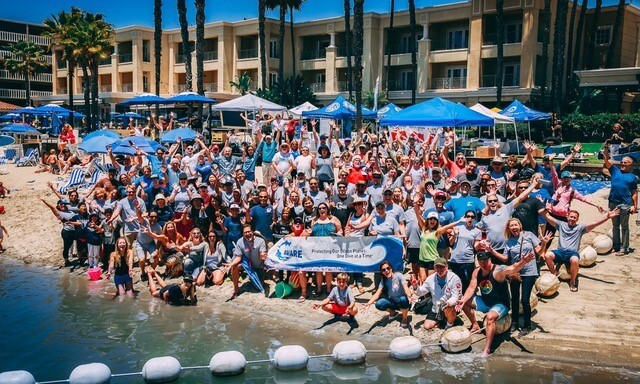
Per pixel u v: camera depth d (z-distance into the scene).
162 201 15.16
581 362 9.66
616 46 42.47
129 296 13.95
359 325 11.62
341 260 12.62
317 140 21.47
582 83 36.81
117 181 17.20
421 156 16.81
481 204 12.30
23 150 32.50
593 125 32.50
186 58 36.03
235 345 10.94
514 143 26.80
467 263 11.33
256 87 51.97
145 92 57.25
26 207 21.97
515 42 40.72
